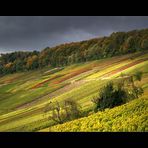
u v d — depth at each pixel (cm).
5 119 8562
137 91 5709
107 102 5303
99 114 4288
